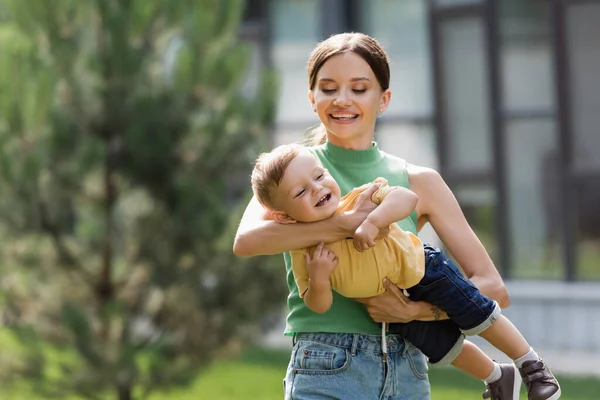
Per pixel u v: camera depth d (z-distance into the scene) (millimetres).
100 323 15352
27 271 15672
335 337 6984
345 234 6738
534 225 23016
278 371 22078
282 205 6777
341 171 7195
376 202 6781
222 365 22781
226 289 15664
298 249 6852
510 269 23297
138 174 15422
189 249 15523
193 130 15750
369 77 7059
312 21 25359
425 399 7254
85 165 14852
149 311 15977
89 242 15641
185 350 15680
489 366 7500
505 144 23234
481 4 23312
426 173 7359
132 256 15836
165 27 15977
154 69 16062
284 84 25641
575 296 22094
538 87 22844
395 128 24609
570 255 22594
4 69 14859
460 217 7387
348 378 6930
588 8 22297
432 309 7043
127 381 14898
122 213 15828
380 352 7008
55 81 14859
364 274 6746
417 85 24344
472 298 6988
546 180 22844
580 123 22469
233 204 21391
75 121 15289
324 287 6738
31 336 15047
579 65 22406
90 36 15617
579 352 22000
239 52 16141
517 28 22969
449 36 23797
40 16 15266
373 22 24734
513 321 22828
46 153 14930
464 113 23766
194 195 15445
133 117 15414
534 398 7246
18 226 15109
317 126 7801
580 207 22562
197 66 15656
